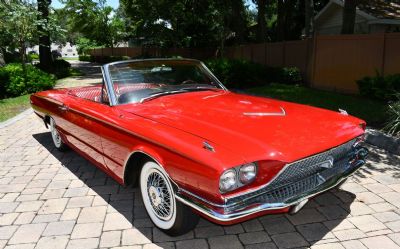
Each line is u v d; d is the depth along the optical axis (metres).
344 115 3.76
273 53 17.94
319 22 23.75
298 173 2.93
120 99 3.98
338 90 12.70
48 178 4.86
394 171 4.78
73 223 3.63
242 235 3.35
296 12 29.59
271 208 2.69
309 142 2.97
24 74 13.13
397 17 17.30
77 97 4.98
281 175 2.81
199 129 3.11
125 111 3.79
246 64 14.98
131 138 3.41
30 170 5.19
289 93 11.80
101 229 3.50
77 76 22.91
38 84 13.41
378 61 11.18
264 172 2.71
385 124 7.05
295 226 3.46
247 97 4.37
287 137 3.00
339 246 3.11
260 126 3.18
